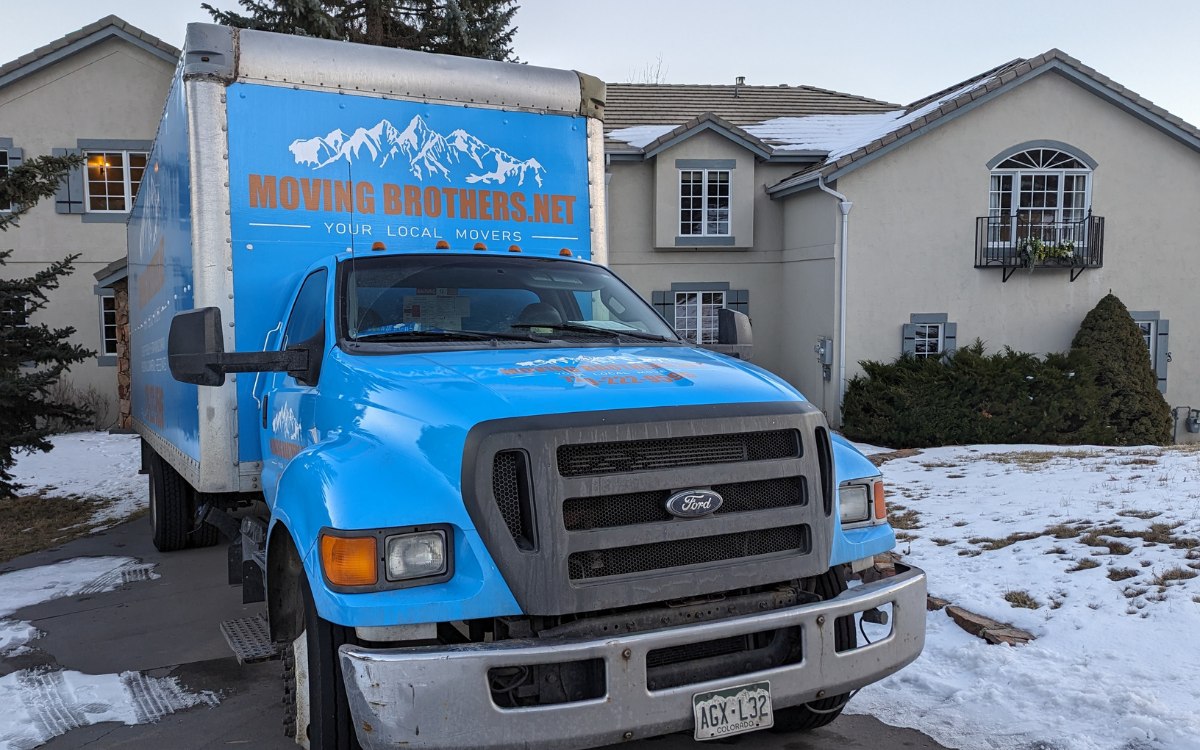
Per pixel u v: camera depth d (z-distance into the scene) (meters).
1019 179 18.94
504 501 3.03
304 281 4.93
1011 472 10.90
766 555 3.33
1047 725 4.20
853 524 3.73
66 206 20.08
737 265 20.83
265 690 5.03
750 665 3.30
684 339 4.82
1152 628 5.14
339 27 21.94
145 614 6.61
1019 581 6.18
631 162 20.31
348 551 2.99
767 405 3.41
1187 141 19.02
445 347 4.10
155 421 7.94
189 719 4.62
